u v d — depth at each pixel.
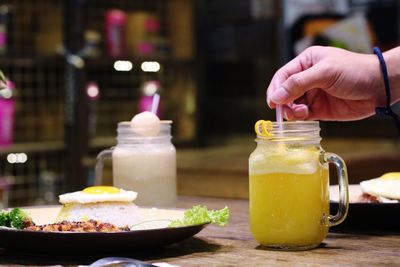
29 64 3.86
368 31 4.30
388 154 3.77
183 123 4.70
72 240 1.26
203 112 4.69
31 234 1.26
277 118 1.47
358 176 3.53
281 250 1.36
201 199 2.20
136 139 1.85
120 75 4.53
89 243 1.27
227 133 4.87
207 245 1.42
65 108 3.90
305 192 1.34
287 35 4.49
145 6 4.61
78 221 1.44
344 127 4.64
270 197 1.35
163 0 4.65
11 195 3.99
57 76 4.09
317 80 1.46
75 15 3.85
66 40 3.85
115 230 1.36
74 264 1.28
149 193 1.83
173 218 1.56
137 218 1.55
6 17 3.93
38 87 4.09
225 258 1.29
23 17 4.03
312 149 1.36
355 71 1.50
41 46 4.05
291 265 1.22
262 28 4.59
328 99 1.62
